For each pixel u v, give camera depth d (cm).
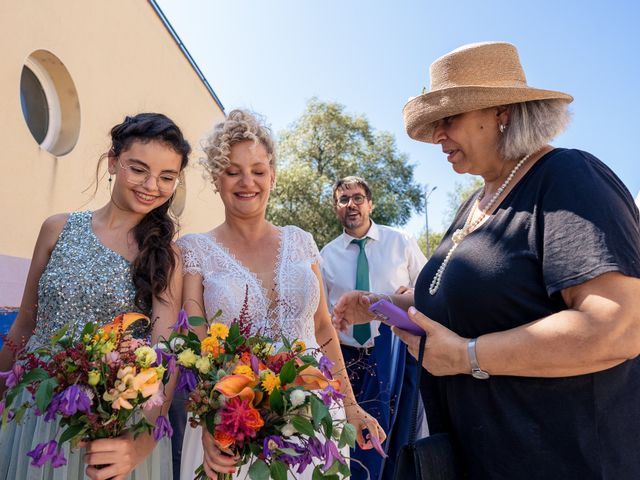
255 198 196
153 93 654
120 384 116
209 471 130
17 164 380
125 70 566
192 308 189
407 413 312
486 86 135
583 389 116
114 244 180
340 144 2142
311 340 199
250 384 121
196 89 839
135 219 186
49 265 174
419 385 144
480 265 131
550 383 118
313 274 204
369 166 2156
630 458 113
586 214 112
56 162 429
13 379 119
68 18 449
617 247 107
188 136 808
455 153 151
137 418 145
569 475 114
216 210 966
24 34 388
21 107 389
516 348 116
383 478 304
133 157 171
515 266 125
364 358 331
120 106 555
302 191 1933
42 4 410
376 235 382
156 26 658
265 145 197
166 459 173
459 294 134
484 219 143
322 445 124
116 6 542
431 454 130
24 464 154
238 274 192
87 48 482
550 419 117
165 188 177
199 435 177
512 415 122
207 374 128
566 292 115
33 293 184
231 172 194
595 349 105
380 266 375
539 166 131
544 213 121
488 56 144
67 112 463
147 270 173
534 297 123
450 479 132
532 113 136
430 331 135
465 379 133
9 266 366
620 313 104
